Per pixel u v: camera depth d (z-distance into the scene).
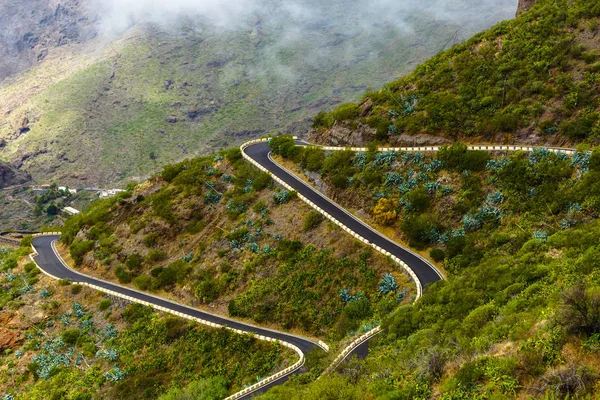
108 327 75.56
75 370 70.12
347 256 64.31
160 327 70.69
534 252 46.34
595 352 24.42
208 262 76.81
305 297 63.88
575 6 75.56
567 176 55.94
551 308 29.97
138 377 65.06
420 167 67.81
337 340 55.84
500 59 74.75
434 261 59.03
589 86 63.16
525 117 64.88
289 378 50.78
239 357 61.38
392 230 65.44
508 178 59.91
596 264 35.19
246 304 67.62
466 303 43.12
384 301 56.31
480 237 57.22
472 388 27.27
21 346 77.75
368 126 78.69
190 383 59.47
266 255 70.88
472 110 70.38
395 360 37.97
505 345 29.56
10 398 68.44
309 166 79.75
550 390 23.53
